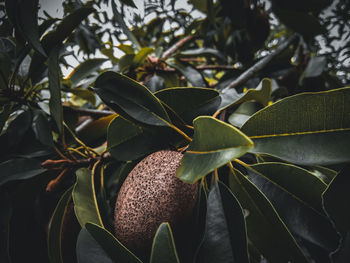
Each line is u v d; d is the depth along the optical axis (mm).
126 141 296
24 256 318
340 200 190
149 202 234
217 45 729
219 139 178
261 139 219
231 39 717
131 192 247
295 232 238
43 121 347
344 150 191
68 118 408
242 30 697
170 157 257
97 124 419
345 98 195
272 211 235
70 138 391
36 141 365
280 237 237
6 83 353
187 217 245
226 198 244
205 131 191
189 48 822
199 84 534
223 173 297
